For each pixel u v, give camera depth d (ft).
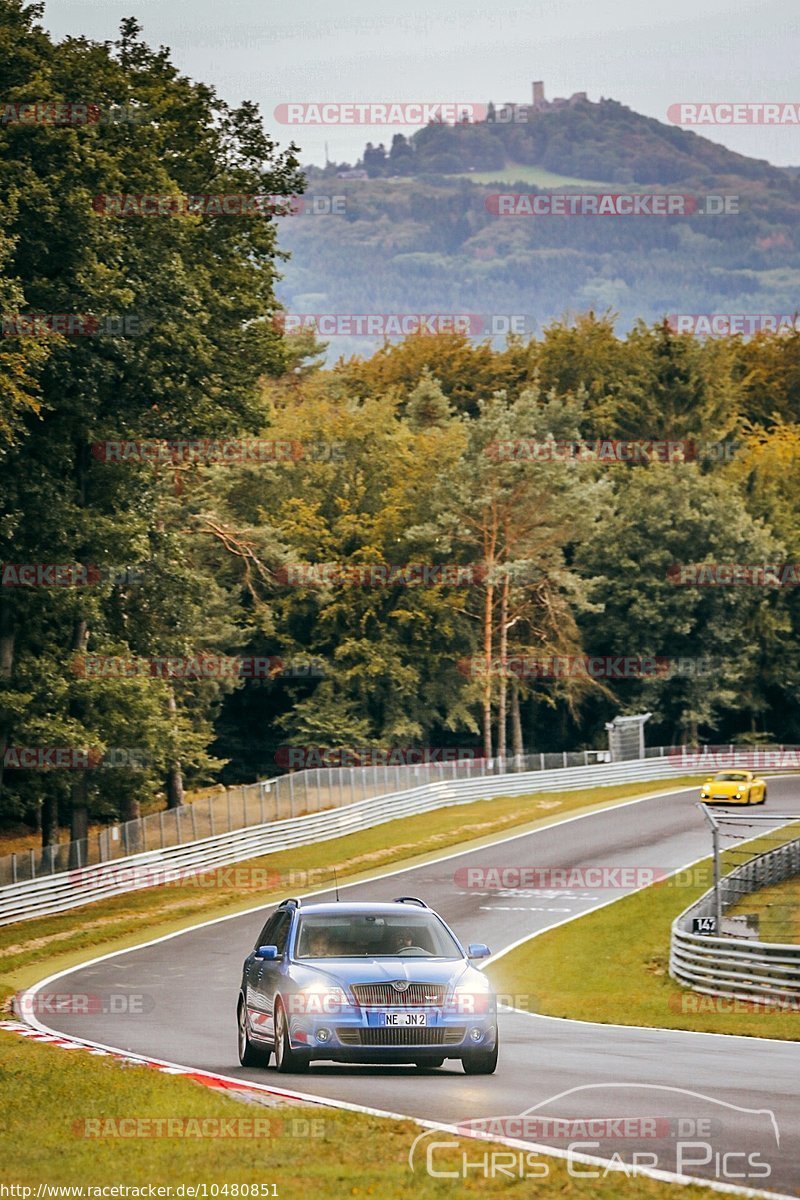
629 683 614.34
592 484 570.87
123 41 323.57
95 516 290.15
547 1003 198.49
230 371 325.21
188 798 506.07
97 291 263.49
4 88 260.42
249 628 514.27
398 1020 104.68
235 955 244.01
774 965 191.72
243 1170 68.39
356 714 553.23
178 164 321.73
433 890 313.53
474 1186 64.64
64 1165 70.28
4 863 292.40
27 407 247.50
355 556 548.31
